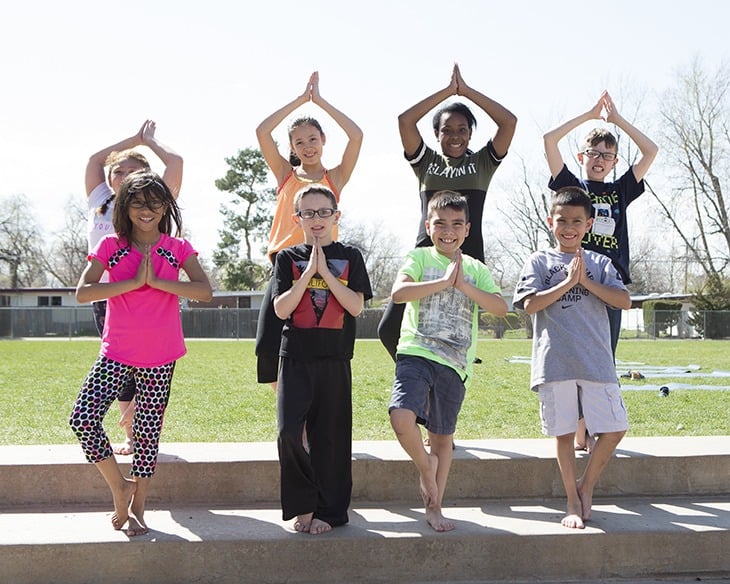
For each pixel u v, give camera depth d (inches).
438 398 152.1
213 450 176.7
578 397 156.6
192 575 137.0
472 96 184.4
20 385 389.4
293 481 142.3
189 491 163.6
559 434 154.0
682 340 1508.4
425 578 141.6
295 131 177.9
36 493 160.7
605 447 153.9
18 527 144.6
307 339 147.3
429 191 185.8
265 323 162.9
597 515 156.8
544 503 167.2
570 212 162.6
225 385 387.9
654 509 161.9
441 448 152.7
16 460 163.8
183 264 153.9
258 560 138.4
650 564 145.9
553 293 154.9
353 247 157.0
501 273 1905.8
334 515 146.9
